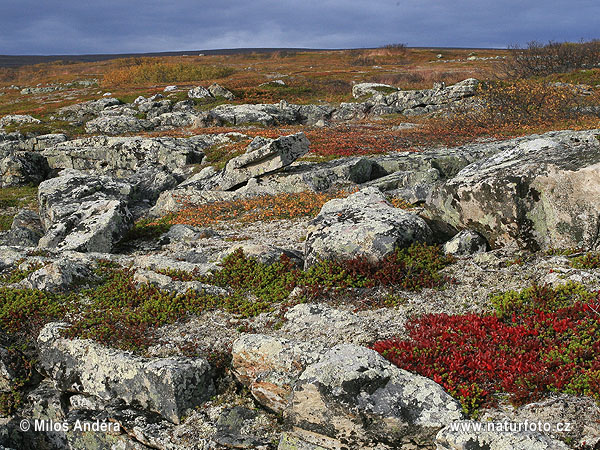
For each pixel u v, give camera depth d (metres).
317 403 8.41
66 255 18.20
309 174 29.28
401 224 15.00
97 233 20.72
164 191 33.47
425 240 15.25
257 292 14.35
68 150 45.09
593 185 12.78
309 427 8.58
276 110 63.91
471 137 43.94
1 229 31.02
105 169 44.03
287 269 15.44
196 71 102.25
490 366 9.01
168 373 9.95
